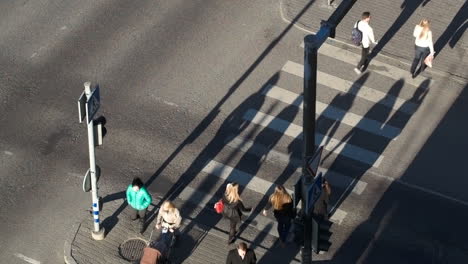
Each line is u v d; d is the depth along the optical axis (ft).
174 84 81.46
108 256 65.82
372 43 86.33
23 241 66.85
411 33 88.58
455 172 73.92
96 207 64.64
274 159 74.38
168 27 88.22
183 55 84.89
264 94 80.84
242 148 75.25
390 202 71.05
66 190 70.90
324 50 85.81
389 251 67.15
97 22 88.58
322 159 74.38
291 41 87.25
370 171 73.61
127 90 80.53
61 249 66.54
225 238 67.72
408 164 74.43
